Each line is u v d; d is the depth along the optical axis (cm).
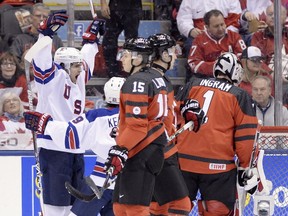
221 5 2175
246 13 2169
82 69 1648
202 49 2111
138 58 1362
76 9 2180
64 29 2148
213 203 1492
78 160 1633
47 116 1518
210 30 2109
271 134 1831
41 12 2012
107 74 2047
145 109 1289
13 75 1920
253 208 1656
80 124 1527
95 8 2183
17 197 1830
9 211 1830
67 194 1611
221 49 2109
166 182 1377
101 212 1644
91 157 1850
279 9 1973
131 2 2122
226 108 1478
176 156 1405
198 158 1486
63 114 1602
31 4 2133
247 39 2134
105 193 1587
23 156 1831
